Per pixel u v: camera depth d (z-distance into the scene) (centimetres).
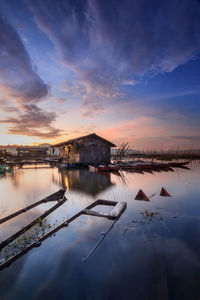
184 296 272
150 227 507
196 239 439
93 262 349
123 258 362
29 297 271
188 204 738
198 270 328
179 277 310
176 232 478
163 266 338
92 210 662
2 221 525
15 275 314
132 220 560
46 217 577
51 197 782
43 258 360
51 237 441
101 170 1770
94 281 302
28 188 1031
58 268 331
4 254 370
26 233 461
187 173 1809
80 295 274
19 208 662
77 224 518
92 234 461
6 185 1124
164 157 4300
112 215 563
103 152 2284
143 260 358
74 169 2019
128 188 1052
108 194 902
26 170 2088
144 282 299
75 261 352
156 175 1653
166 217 587
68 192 942
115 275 315
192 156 4434
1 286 292
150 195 892
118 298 270
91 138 2214
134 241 430
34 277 310
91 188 1043
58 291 282
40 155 3234
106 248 398
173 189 1043
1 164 2342
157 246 407
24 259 356
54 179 1368
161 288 285
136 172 1909
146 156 4744
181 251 387
